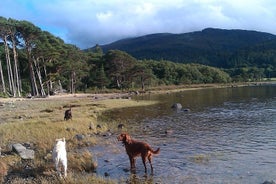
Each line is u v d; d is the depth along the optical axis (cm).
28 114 3981
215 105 5475
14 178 1561
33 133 2495
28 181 1496
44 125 2767
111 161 1900
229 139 2570
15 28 7844
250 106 5216
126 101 6300
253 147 2269
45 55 8731
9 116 3800
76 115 3844
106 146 2292
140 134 2828
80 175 1598
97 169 1753
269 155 2033
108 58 11950
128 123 3497
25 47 8588
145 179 1587
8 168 1688
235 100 6462
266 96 7506
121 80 12194
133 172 1700
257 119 3712
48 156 1873
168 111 4684
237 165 1803
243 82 17525
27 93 9306
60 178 1476
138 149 1719
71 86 10356
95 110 4759
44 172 1587
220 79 16562
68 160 1767
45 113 4072
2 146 2116
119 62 11769
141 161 1897
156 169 1747
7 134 2447
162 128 3156
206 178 1584
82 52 12506
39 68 9288
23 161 1814
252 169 1727
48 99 7081
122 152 2112
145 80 12450
